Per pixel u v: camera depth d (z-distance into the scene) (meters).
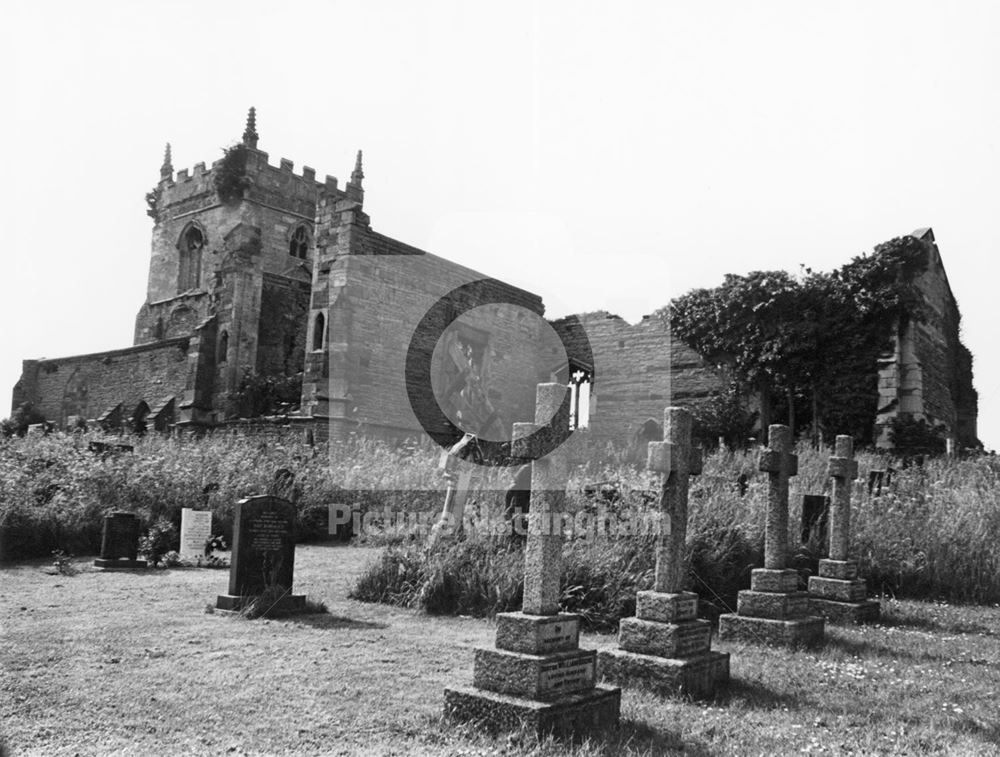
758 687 6.74
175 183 46.94
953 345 34.06
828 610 10.30
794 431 29.55
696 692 6.43
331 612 9.41
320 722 5.32
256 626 8.38
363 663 6.93
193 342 34.41
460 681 6.39
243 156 43.22
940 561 12.77
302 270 44.72
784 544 8.82
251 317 34.84
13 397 42.12
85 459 17.17
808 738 5.39
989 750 5.26
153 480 16.86
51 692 5.77
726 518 11.30
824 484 16.77
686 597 6.77
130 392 37.69
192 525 13.78
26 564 13.43
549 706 4.96
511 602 9.34
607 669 6.62
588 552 9.59
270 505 9.45
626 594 9.16
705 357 30.19
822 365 28.59
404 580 10.23
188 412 33.31
